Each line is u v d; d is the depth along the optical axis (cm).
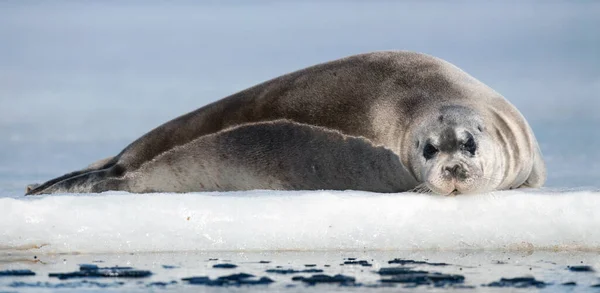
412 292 2531
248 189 4028
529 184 3938
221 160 4006
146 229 3150
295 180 3934
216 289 2573
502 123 3706
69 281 2700
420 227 3197
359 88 3881
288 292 2536
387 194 3269
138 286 2622
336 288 2584
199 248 3150
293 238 3159
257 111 3988
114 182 4088
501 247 3191
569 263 2956
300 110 3922
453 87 3788
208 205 3192
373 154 3778
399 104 3778
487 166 3484
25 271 2830
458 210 3231
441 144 3491
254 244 3153
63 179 4122
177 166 4066
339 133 3834
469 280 2689
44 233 3133
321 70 4009
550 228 3192
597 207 3206
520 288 2592
